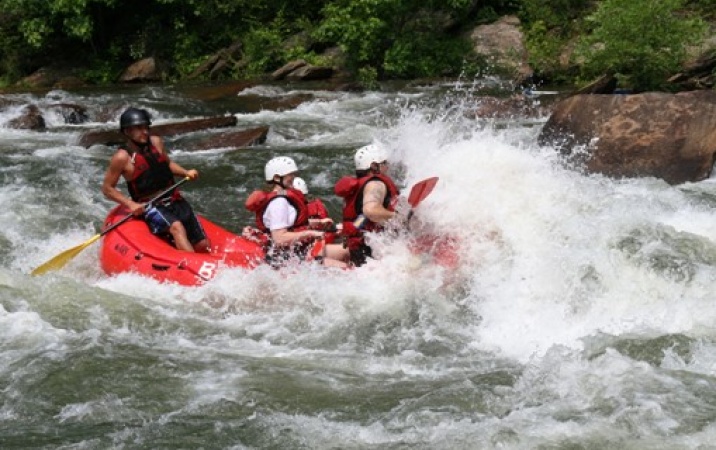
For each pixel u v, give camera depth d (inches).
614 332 345.4
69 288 403.2
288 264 404.8
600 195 459.8
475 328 362.9
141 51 1304.1
